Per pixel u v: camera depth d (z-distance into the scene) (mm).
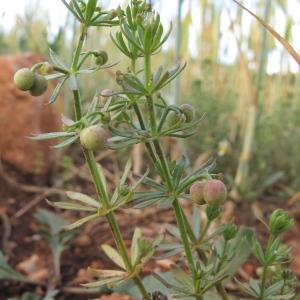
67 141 49
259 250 55
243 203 118
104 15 50
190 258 53
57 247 94
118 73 49
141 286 55
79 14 49
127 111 58
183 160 52
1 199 119
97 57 50
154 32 48
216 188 47
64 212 117
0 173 128
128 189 53
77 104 50
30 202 120
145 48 48
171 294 56
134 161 130
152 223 110
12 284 90
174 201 52
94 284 53
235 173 131
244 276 89
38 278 92
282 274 59
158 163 51
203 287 53
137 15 48
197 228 63
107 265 96
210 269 52
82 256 99
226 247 59
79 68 50
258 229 110
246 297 81
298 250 97
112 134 53
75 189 128
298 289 85
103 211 53
